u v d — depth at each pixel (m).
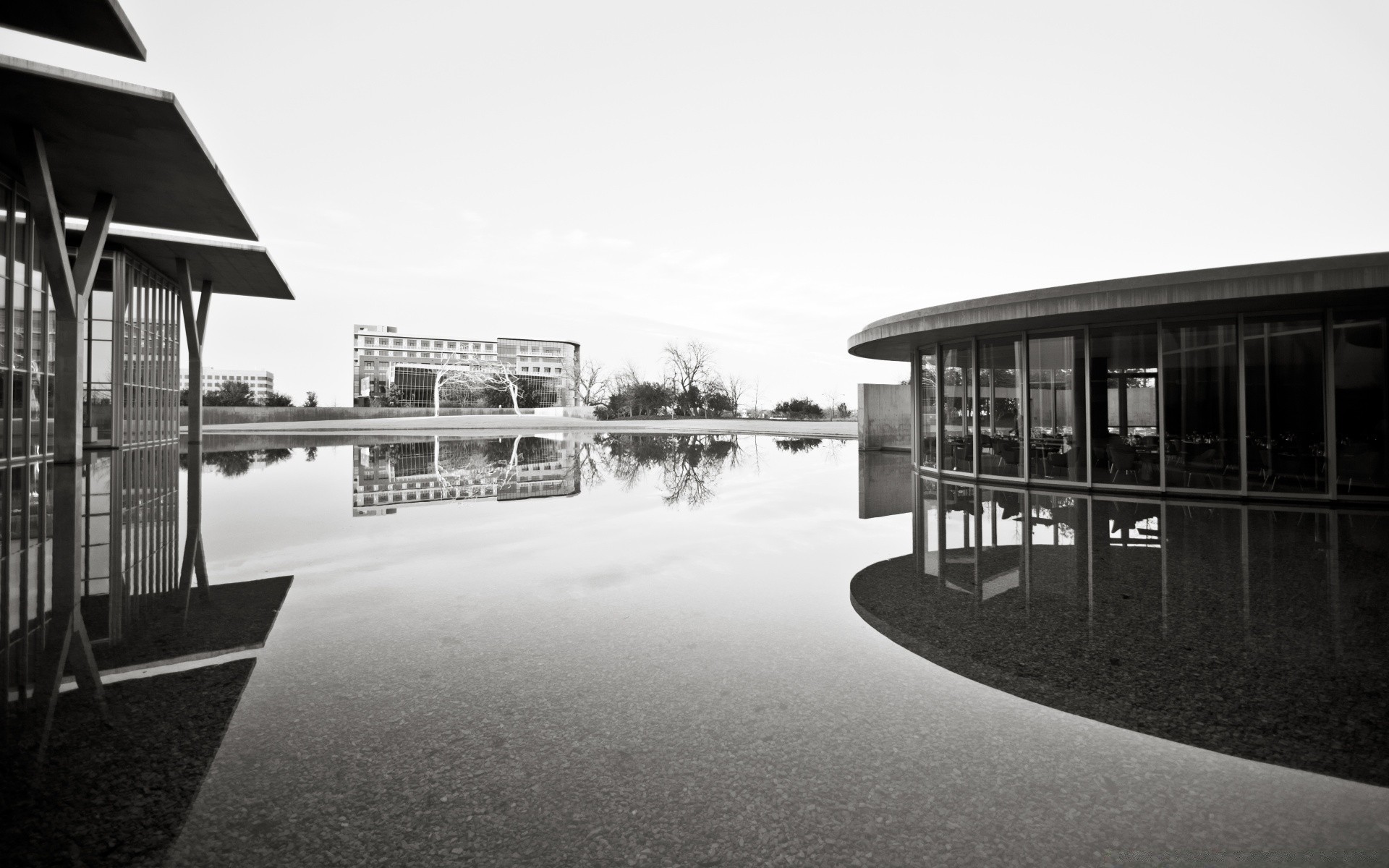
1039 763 2.70
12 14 11.65
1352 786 2.53
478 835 2.21
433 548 7.13
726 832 2.23
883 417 24.14
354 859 2.08
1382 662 3.85
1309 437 10.59
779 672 3.66
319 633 4.30
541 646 4.07
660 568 6.21
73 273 16.36
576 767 2.65
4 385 14.72
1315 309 10.56
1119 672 3.69
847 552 6.96
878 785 2.53
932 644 4.12
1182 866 2.06
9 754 2.75
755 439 36.56
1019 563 6.40
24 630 4.37
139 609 4.84
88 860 2.07
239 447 25.64
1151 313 11.12
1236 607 4.97
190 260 23.59
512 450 25.73
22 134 13.50
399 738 2.89
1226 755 2.77
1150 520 8.90
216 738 2.89
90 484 12.52
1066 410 12.36
